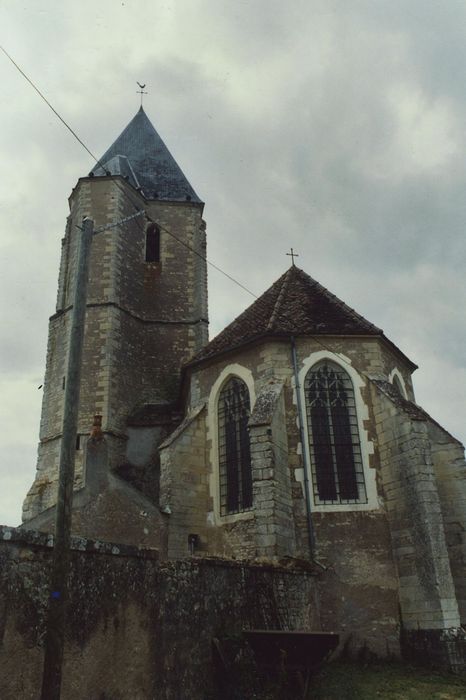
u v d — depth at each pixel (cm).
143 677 721
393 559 1439
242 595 1023
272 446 1445
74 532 1423
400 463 1486
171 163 3158
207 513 1656
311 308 1844
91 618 670
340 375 1659
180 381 2198
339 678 1152
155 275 2647
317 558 1430
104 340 2247
